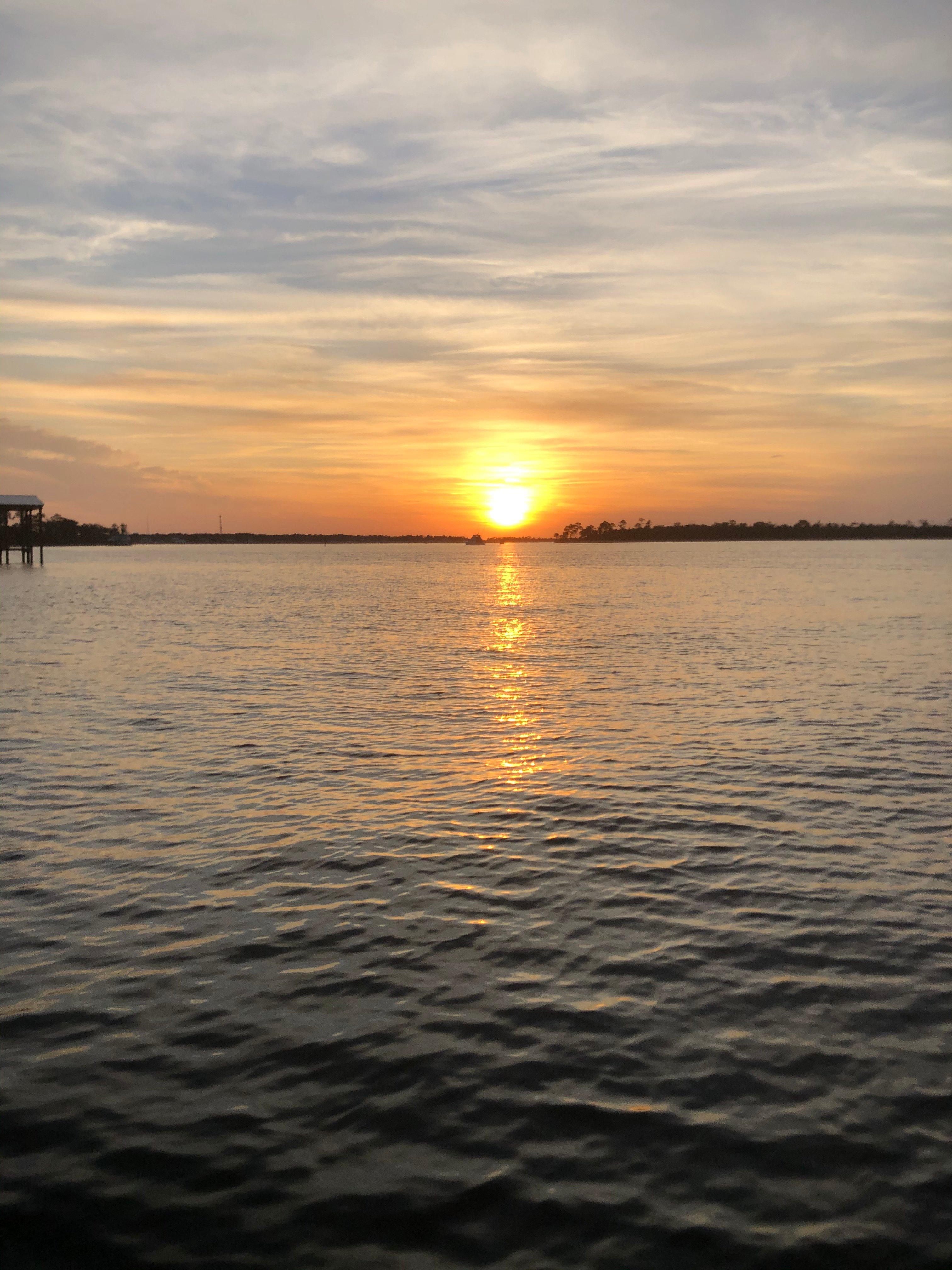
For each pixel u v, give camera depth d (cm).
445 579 10706
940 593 6875
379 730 1944
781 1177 577
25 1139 610
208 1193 562
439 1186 569
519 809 1371
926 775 1555
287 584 9438
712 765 1636
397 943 915
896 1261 511
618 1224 538
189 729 1938
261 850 1185
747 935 937
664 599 6512
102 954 887
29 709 2159
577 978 844
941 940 923
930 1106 648
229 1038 736
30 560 11800
